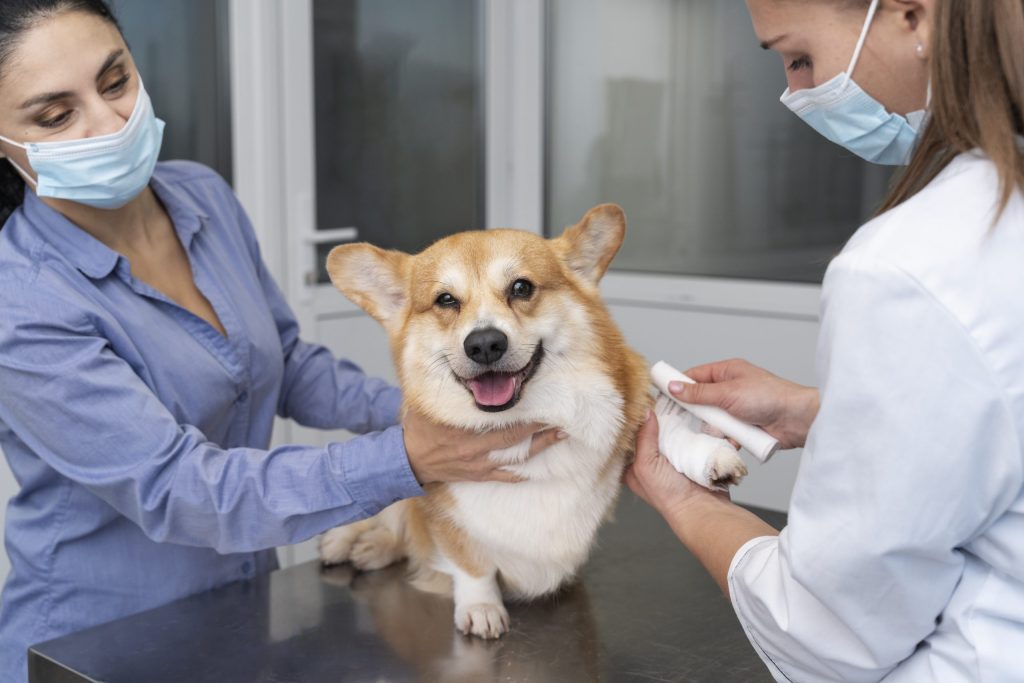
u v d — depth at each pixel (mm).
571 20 3422
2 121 1319
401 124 3152
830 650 891
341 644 1338
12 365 1260
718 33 3092
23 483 1438
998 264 764
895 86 945
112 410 1267
